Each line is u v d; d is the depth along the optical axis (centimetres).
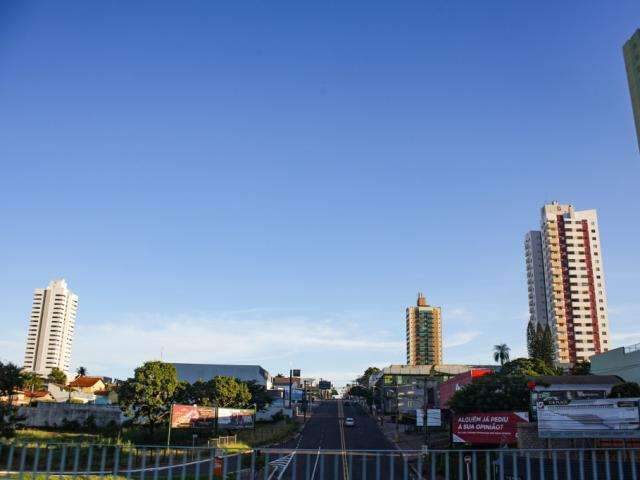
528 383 5819
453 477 3709
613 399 3697
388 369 15050
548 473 2997
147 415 6209
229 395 8275
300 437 7938
